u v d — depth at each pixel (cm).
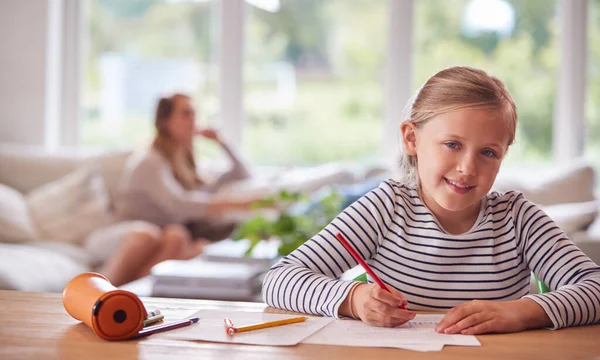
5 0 424
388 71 416
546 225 124
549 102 403
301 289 109
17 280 262
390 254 125
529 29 403
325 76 424
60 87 438
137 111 439
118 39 439
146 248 317
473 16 408
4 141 427
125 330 89
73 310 95
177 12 434
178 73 435
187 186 367
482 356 84
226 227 366
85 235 352
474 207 126
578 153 400
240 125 429
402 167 132
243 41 427
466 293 122
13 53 425
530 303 101
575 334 97
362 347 87
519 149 404
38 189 375
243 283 212
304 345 88
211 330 95
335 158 423
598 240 269
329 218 244
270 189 364
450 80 116
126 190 360
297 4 424
